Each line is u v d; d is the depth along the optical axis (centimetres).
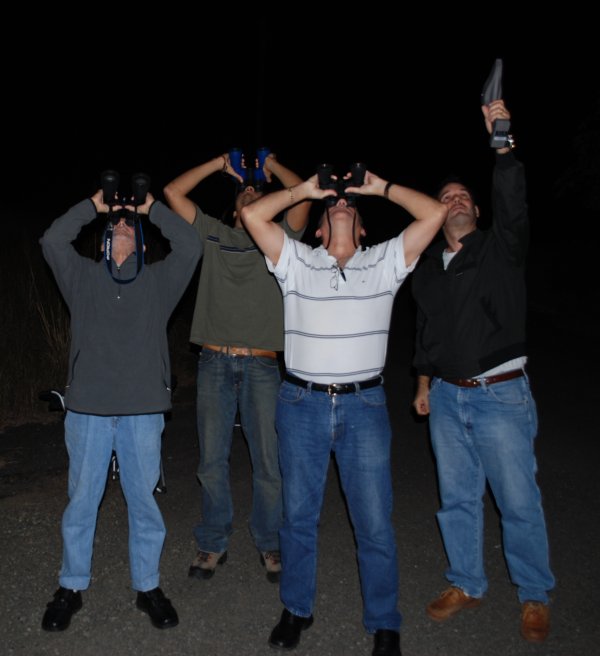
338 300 312
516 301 328
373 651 322
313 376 315
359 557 328
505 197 314
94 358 321
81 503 333
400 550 417
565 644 336
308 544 330
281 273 321
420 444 588
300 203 376
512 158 314
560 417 660
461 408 337
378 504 319
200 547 385
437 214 307
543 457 561
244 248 368
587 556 414
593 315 1198
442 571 396
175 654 321
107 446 332
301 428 319
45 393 346
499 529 444
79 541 337
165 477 506
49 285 796
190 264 331
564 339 1029
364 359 314
